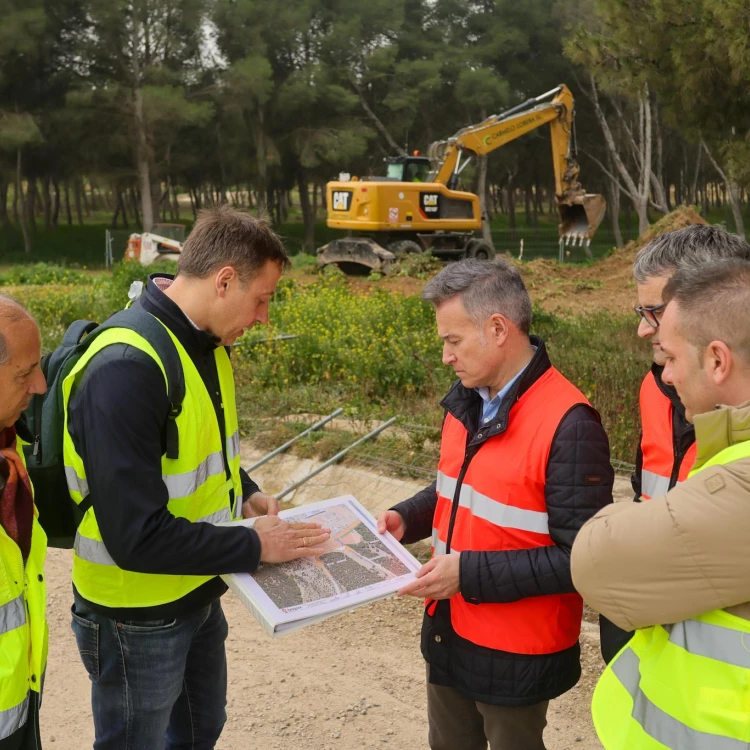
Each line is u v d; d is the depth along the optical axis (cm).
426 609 241
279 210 5447
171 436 213
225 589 240
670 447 223
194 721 268
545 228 5256
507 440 220
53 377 218
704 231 223
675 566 143
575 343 938
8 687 188
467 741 246
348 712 339
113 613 222
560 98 1933
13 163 4069
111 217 6394
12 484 195
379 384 757
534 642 221
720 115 842
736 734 140
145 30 3700
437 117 4469
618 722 165
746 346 146
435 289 224
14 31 3422
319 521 244
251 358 836
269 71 3712
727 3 727
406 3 4434
